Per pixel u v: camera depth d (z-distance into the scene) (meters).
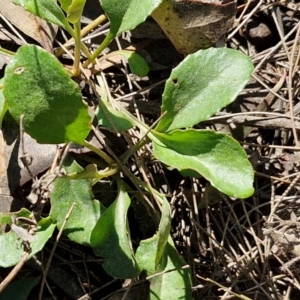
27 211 0.23
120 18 0.24
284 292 0.26
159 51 0.29
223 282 0.26
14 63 0.20
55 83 0.21
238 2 0.30
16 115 0.21
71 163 0.24
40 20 0.27
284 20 0.30
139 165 0.26
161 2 0.23
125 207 0.24
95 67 0.27
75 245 0.26
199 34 0.26
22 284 0.24
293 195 0.27
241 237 0.27
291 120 0.27
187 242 0.26
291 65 0.28
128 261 0.23
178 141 0.24
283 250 0.26
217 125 0.28
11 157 0.25
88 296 0.25
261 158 0.27
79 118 0.22
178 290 0.24
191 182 0.27
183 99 0.24
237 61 0.23
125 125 0.24
